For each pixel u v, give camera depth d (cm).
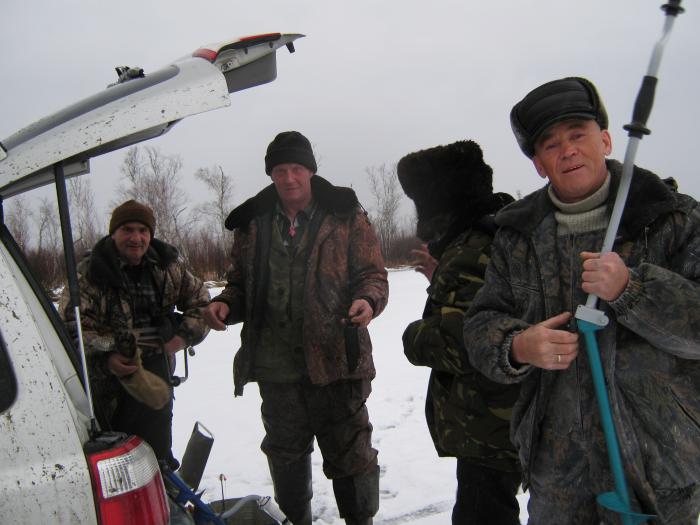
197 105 143
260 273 280
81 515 130
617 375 151
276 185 275
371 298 269
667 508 150
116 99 144
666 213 148
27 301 139
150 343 288
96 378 274
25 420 130
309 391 278
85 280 277
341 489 283
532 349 150
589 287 141
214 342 873
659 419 148
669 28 147
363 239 285
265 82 248
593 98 158
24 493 127
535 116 159
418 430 448
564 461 161
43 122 149
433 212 220
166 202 2850
